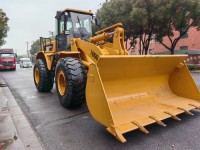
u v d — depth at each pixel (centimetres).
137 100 441
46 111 503
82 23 625
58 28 655
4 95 711
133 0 1567
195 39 2295
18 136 354
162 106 433
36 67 776
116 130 303
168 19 1531
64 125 409
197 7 1434
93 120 433
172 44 1814
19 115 471
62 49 636
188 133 362
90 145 326
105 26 1694
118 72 414
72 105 497
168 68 493
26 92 771
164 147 317
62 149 315
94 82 346
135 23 1619
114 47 478
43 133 373
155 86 493
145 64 436
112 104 404
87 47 498
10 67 2336
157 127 387
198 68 1698
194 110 475
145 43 1895
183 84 495
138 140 339
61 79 526
